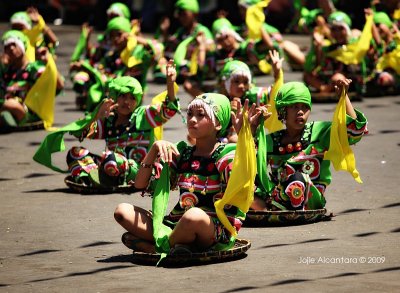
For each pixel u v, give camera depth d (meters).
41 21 25.75
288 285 11.59
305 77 27.84
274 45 27.45
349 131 14.72
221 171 12.73
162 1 44.38
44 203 16.69
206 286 11.65
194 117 12.79
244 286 11.59
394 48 28.88
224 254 12.68
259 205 14.96
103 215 15.76
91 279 12.19
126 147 17.47
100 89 24.66
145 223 12.83
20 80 23.81
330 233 14.28
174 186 13.10
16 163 20.31
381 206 15.95
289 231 14.46
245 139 12.47
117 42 25.92
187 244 12.65
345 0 35.34
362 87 27.91
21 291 11.76
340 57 27.17
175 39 31.50
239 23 43.03
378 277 11.91
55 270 12.70
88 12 49.78
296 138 15.05
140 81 25.80
